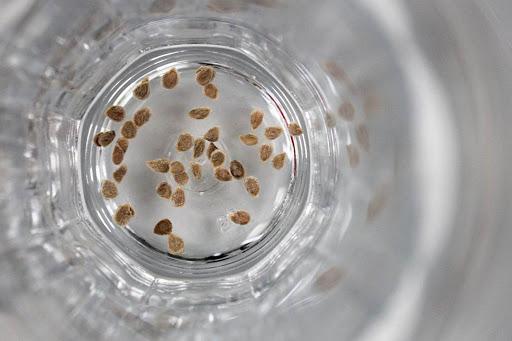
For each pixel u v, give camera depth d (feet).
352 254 0.40
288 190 0.46
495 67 0.39
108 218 0.46
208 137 0.47
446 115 0.39
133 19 0.44
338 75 0.42
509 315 0.38
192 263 0.46
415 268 0.38
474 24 0.39
